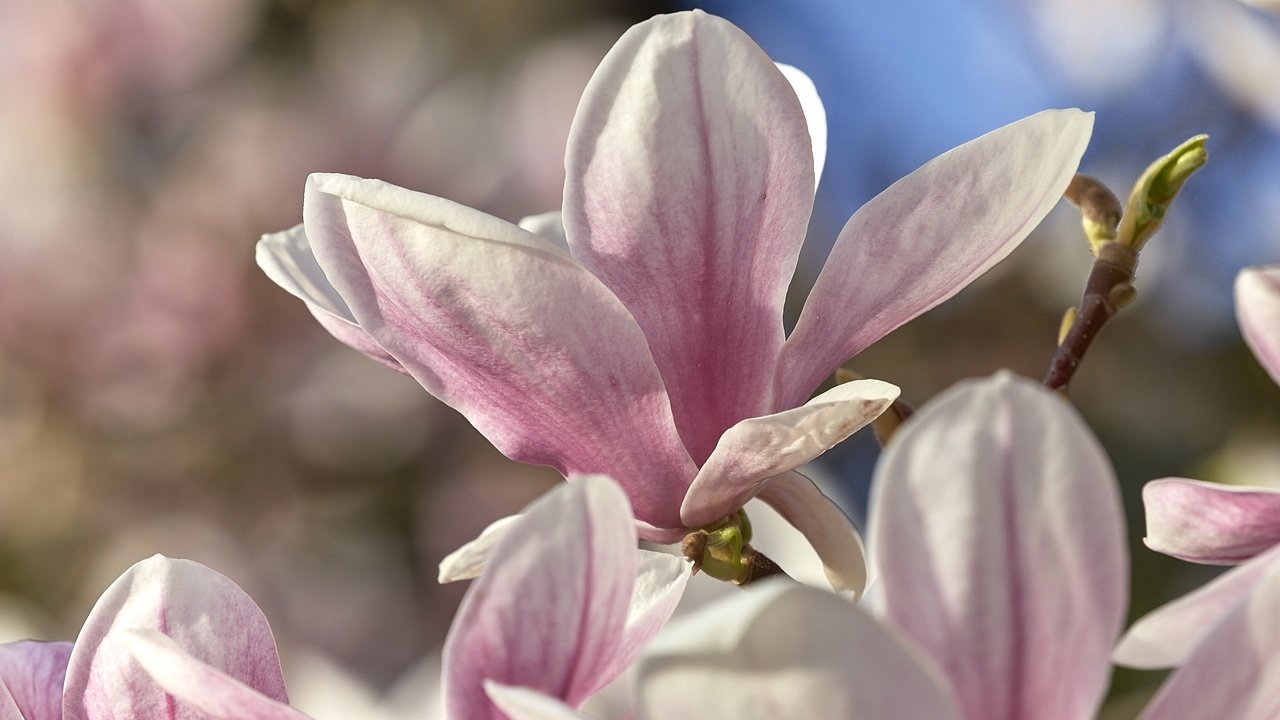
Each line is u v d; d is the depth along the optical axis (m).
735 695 0.63
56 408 1.42
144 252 1.45
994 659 0.64
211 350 1.43
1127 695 1.02
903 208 0.73
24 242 1.46
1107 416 1.32
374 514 1.44
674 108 0.72
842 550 0.76
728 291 0.73
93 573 1.42
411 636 1.39
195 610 0.71
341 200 0.73
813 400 0.71
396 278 0.72
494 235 0.71
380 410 1.44
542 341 0.72
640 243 0.73
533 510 0.64
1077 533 0.63
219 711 0.68
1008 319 1.31
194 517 1.43
